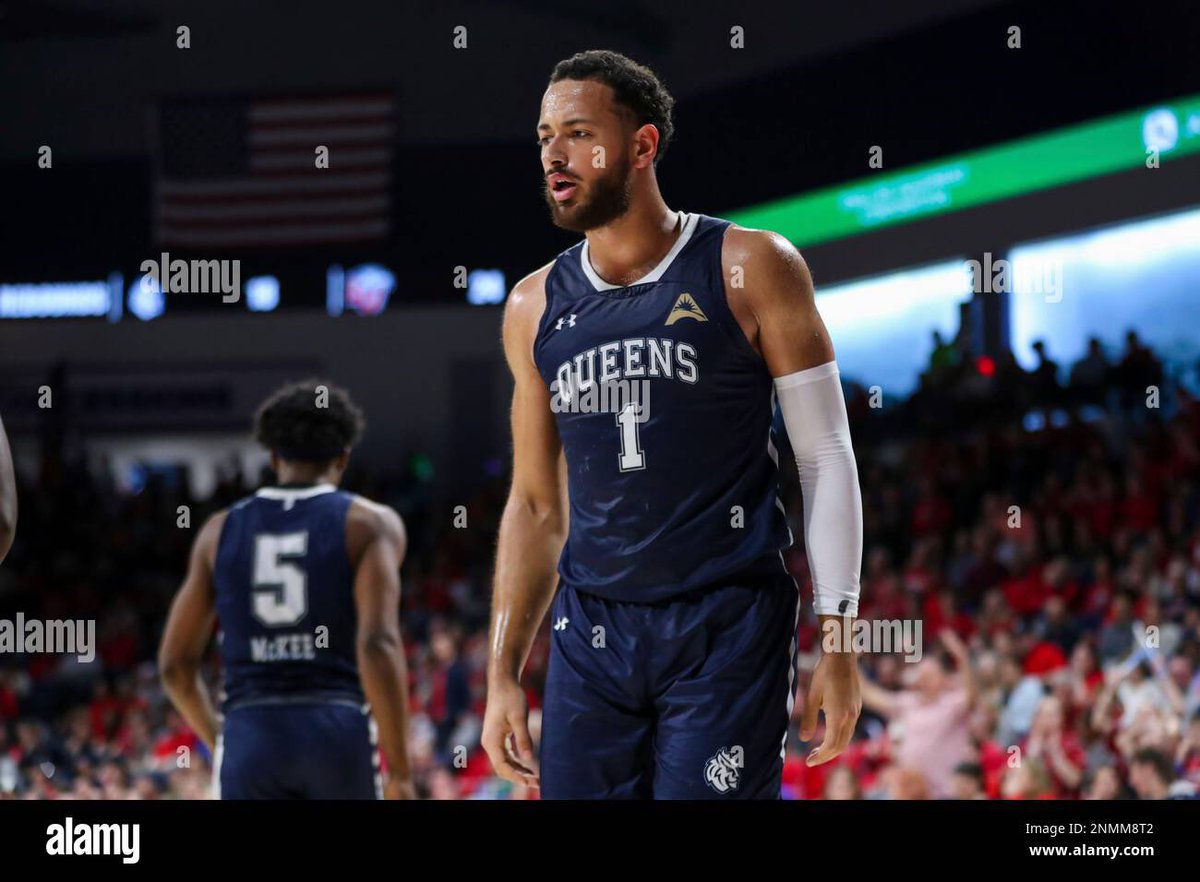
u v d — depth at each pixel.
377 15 20.72
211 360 20.80
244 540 4.01
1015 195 16.20
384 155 20.11
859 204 17.69
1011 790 7.50
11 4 19.80
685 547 2.81
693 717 2.77
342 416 4.16
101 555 18.61
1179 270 15.04
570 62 2.90
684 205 19.19
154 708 12.70
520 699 3.00
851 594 2.81
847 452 2.87
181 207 20.33
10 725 12.70
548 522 3.13
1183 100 14.70
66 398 20.95
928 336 17.22
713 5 19.00
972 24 16.56
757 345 2.85
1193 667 8.54
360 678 3.99
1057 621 10.19
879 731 9.90
